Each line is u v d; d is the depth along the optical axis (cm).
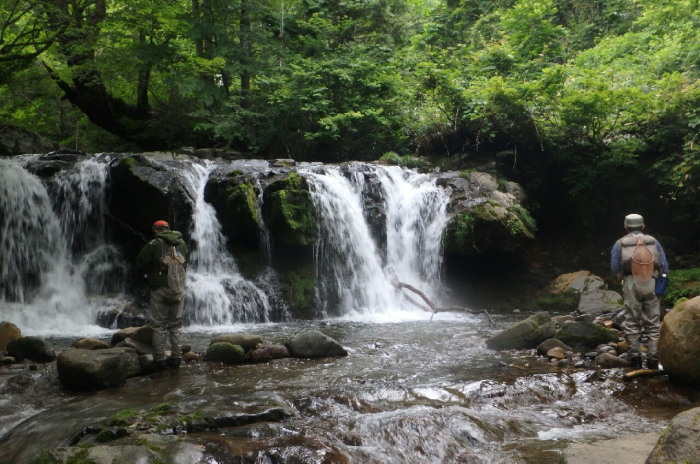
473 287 1446
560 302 1355
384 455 455
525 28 1759
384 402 590
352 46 1939
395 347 872
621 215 1540
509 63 1705
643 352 743
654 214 1512
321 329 1077
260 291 1255
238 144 1878
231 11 1984
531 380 661
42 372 690
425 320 1207
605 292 1296
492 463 446
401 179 1516
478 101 1571
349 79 1755
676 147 1452
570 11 2450
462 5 2448
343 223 1365
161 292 721
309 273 1306
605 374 687
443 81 1617
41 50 1419
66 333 1081
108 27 1725
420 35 2166
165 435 466
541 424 539
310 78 1780
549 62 1734
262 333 1036
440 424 510
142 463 411
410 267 1434
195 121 1944
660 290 704
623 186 1526
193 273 1251
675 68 1590
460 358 794
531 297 1424
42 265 1265
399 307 1367
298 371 719
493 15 2255
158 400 589
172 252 729
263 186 1317
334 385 646
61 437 488
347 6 2083
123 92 2198
